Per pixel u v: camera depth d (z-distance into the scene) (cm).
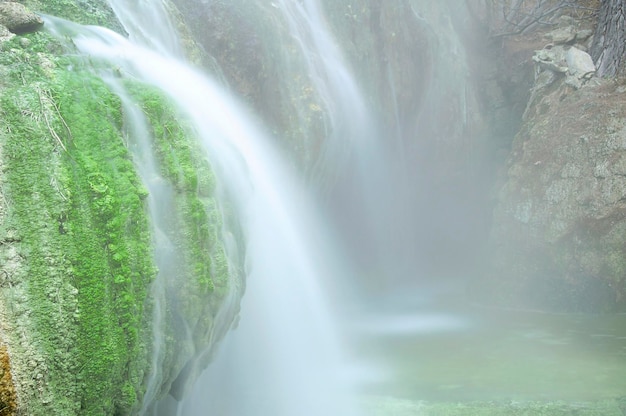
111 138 426
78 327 363
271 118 1116
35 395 338
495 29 1814
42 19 509
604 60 1333
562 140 1237
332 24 1327
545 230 1227
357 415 654
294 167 1134
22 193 366
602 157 1184
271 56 1118
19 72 415
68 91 425
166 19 878
